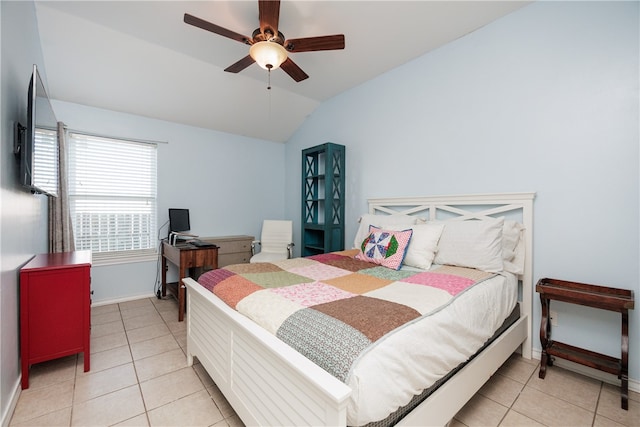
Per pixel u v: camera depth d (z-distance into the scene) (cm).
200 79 316
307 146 431
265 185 464
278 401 110
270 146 469
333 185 364
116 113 336
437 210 276
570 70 200
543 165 212
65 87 289
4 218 147
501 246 206
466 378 140
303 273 200
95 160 326
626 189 179
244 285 167
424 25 239
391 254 222
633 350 177
